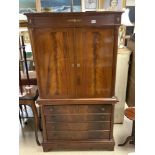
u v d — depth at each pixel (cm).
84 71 192
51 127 216
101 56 186
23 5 288
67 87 199
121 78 253
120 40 263
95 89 199
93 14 170
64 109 208
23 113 304
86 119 211
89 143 220
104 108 206
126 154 216
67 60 188
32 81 254
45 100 202
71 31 178
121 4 289
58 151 225
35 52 186
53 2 290
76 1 288
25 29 289
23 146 236
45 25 175
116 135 250
